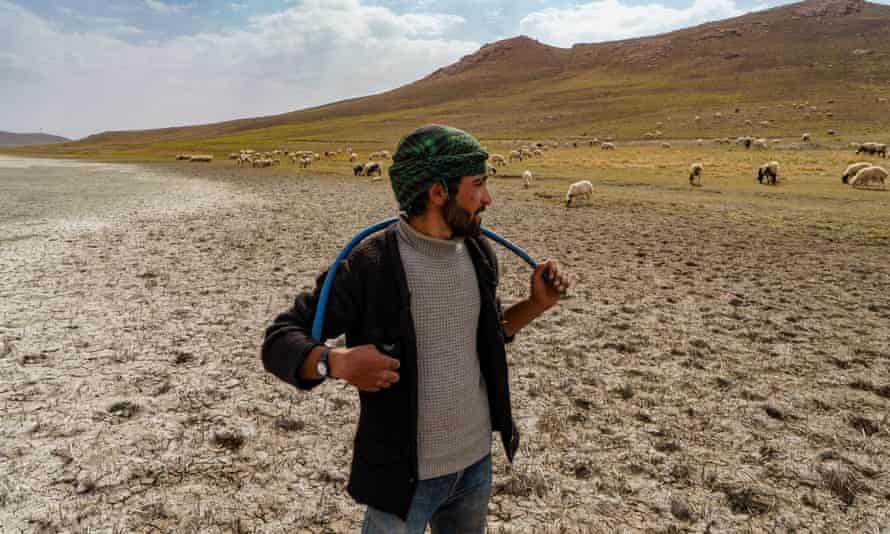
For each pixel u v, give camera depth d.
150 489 3.95
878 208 22.50
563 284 1.88
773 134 76.31
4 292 9.59
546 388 5.91
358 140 112.31
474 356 1.76
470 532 1.92
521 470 4.30
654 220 19.75
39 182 38.34
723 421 5.19
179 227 17.72
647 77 166.62
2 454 4.37
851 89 107.38
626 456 4.55
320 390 5.79
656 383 6.10
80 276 10.88
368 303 1.62
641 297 9.82
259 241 15.05
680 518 3.75
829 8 190.50
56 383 5.80
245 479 4.11
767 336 7.72
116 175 46.91
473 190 1.60
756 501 3.95
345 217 20.20
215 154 93.50
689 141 76.19
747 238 16.27
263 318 8.21
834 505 3.91
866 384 6.03
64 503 3.76
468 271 1.73
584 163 48.72
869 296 10.03
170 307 8.74
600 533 3.54
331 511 3.75
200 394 5.62
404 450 1.64
